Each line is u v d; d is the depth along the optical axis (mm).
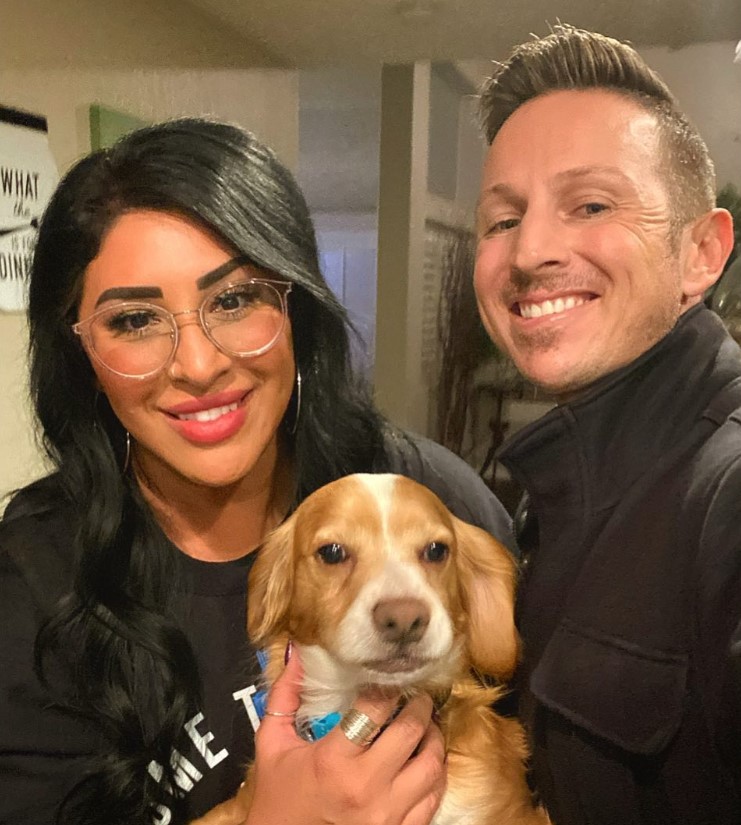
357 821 1156
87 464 1534
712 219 1259
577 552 1226
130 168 1339
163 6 3578
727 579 955
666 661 1021
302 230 1508
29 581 1464
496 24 4000
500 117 1375
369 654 1302
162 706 1440
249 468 1459
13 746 1408
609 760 1076
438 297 5535
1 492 2811
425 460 1938
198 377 1341
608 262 1191
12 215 2787
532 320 1265
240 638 1547
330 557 1433
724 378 1163
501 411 5414
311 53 4562
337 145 6871
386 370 5164
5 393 2820
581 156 1195
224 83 4102
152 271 1316
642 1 3617
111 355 1368
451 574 1473
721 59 4039
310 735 1405
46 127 2922
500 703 1539
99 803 1402
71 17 3018
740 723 900
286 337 1482
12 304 2803
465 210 5891
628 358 1221
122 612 1438
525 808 1363
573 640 1110
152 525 1539
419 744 1333
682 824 1041
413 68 4754
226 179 1363
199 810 1474
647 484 1144
